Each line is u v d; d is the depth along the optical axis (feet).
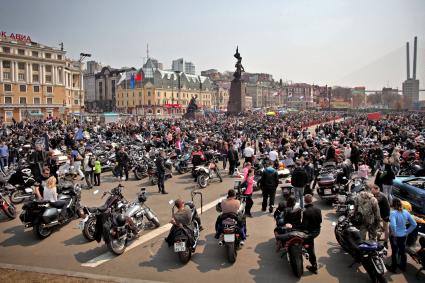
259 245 28.89
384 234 29.32
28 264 25.44
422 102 456.45
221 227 26.27
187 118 229.04
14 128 118.83
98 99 536.42
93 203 42.14
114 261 25.88
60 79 323.57
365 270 24.21
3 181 43.91
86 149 64.03
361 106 599.57
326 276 23.45
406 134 94.94
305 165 43.65
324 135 103.19
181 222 25.81
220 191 48.49
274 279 23.03
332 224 31.86
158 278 23.13
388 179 37.45
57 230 32.86
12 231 32.83
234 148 62.69
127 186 51.80
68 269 24.53
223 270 24.36
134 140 89.71
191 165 62.90
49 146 72.69
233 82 223.51
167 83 451.94
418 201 33.60
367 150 63.93
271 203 38.50
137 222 30.71
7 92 279.49
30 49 293.02
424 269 23.08
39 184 40.37
